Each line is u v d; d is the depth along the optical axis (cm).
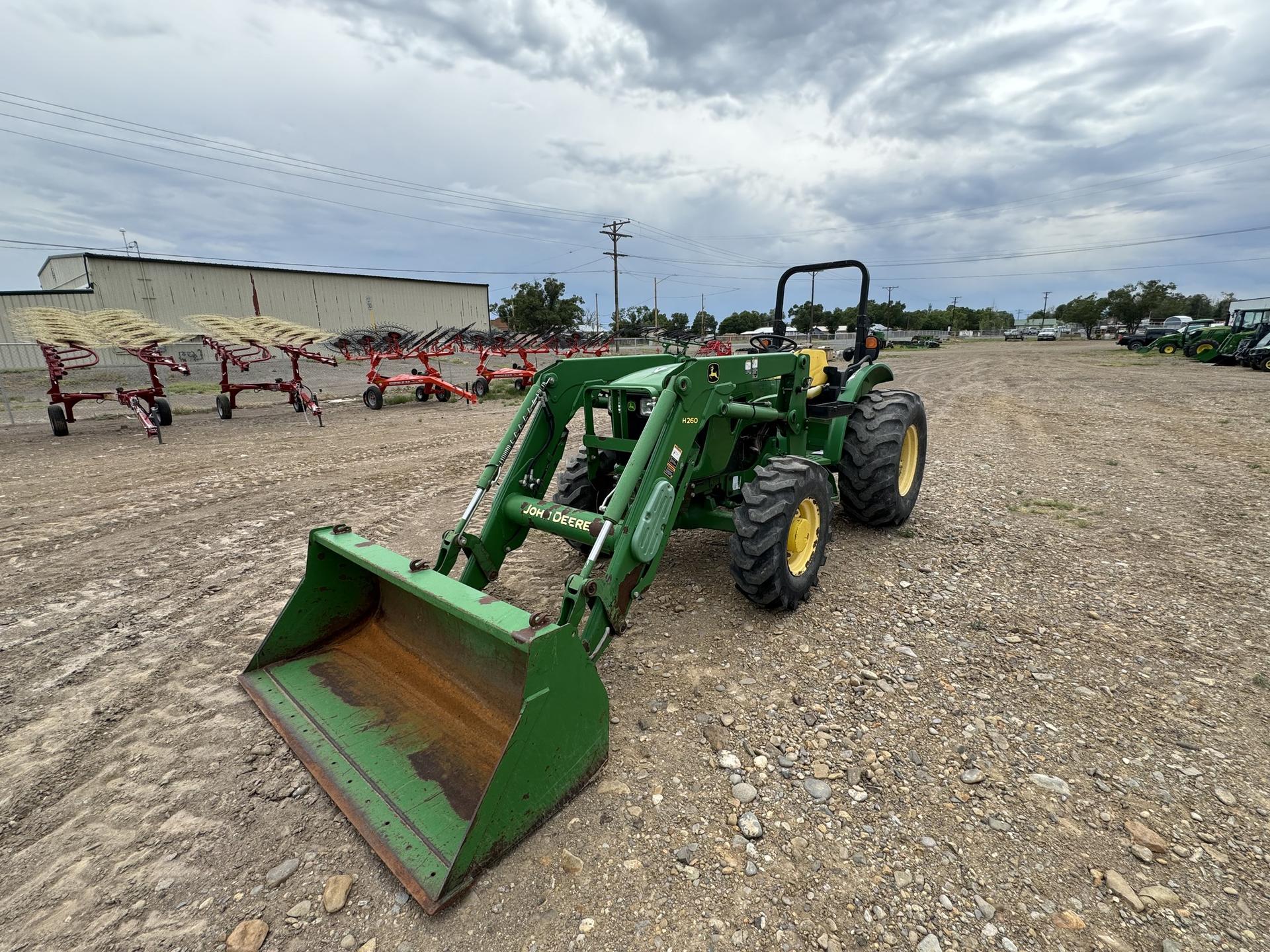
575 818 229
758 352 476
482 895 200
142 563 480
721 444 378
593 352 2264
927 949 181
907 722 280
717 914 192
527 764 213
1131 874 204
